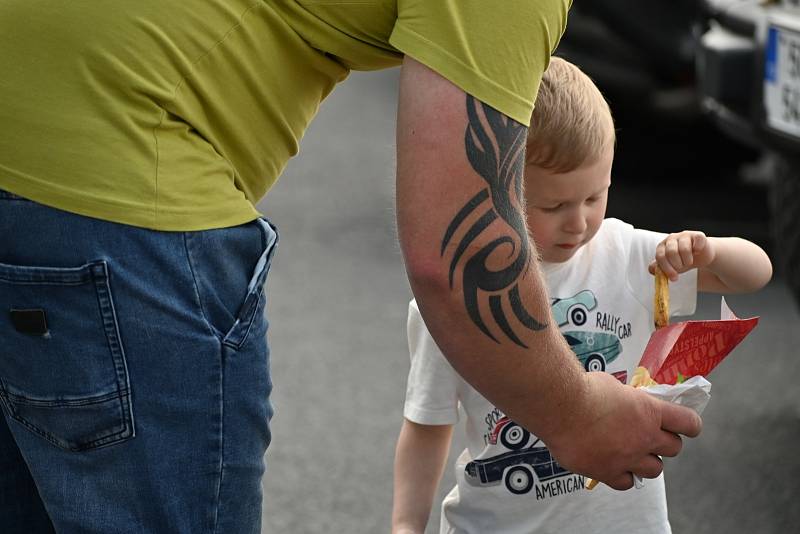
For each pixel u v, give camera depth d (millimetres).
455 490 4863
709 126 12820
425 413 4656
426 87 3393
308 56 3701
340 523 7059
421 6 3393
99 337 3625
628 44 12250
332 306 10531
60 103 3557
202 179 3658
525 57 3420
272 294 10836
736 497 7223
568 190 4312
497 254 3449
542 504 4613
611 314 4684
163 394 3676
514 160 3449
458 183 3396
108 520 3758
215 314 3723
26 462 3945
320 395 8773
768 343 9406
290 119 3799
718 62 8734
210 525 3805
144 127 3570
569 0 3545
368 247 12016
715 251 4629
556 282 4664
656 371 4059
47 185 3574
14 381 3773
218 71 3619
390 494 7379
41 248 3605
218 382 3721
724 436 7988
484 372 3568
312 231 12508
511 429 4562
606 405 3697
